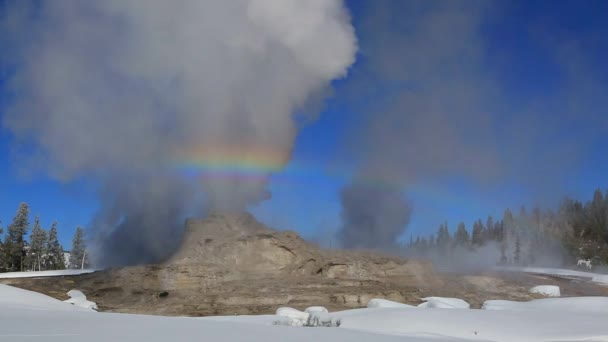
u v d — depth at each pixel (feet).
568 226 593.83
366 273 186.29
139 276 174.19
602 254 502.38
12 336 63.26
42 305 122.31
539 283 204.54
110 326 76.64
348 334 79.77
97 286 172.14
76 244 410.72
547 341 96.17
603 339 97.60
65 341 60.49
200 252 190.39
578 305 148.15
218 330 76.64
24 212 353.51
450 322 112.88
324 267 187.52
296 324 112.47
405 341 74.13
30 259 358.23
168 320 91.35
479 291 180.86
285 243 194.49
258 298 156.66
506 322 112.78
